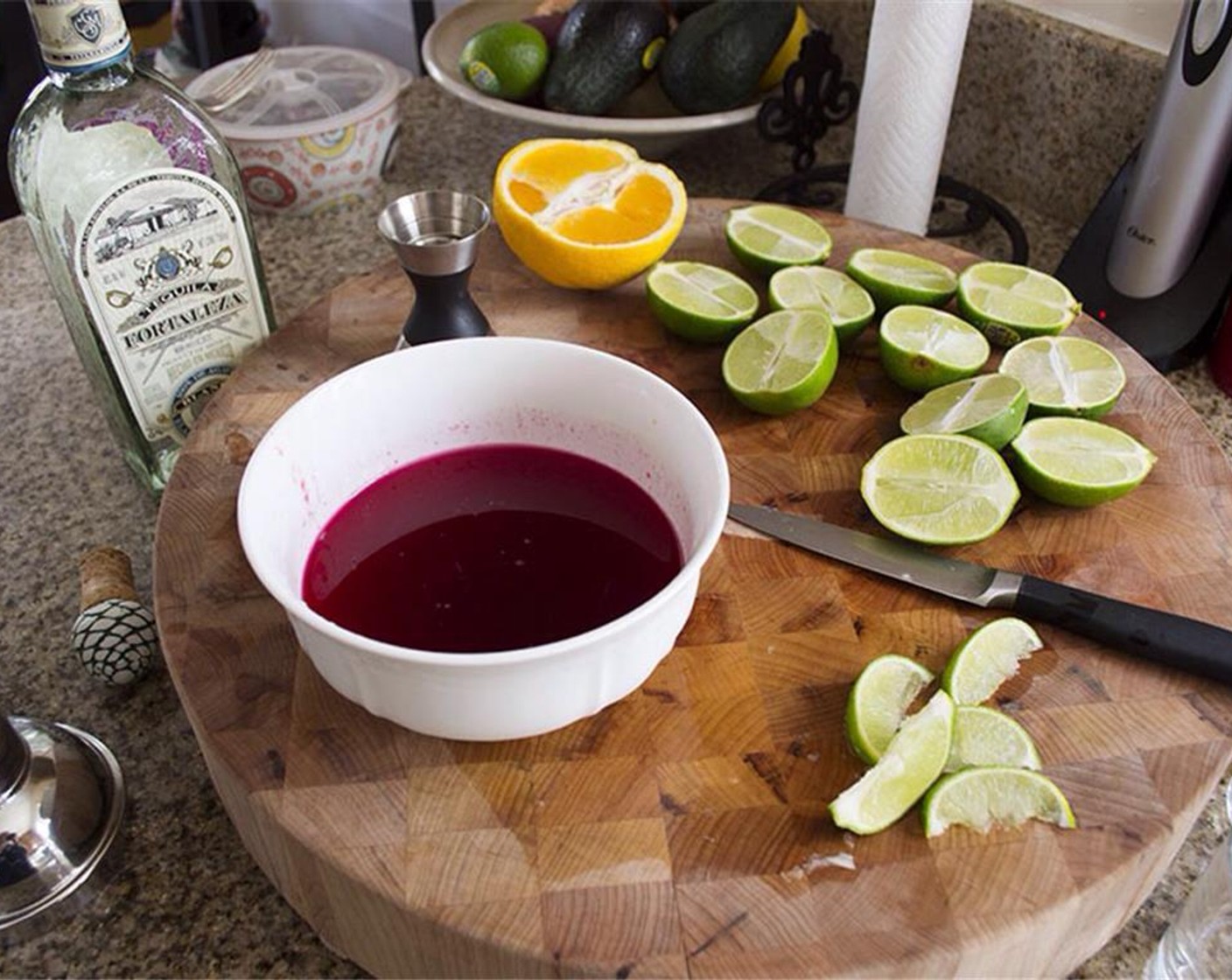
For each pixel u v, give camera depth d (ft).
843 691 1.45
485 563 1.54
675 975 1.21
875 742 1.37
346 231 2.46
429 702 1.31
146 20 4.17
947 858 1.29
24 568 1.85
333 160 2.41
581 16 2.38
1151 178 1.96
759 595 1.55
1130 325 2.06
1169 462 1.70
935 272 1.96
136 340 1.78
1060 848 1.30
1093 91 2.30
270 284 2.31
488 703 1.31
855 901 1.26
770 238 2.01
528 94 2.46
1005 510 1.59
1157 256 2.01
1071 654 1.48
